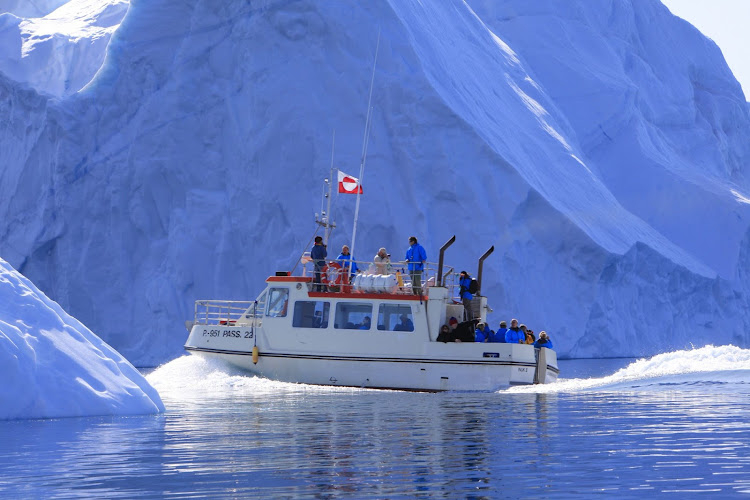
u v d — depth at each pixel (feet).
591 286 621.72
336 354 303.89
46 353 184.75
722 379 264.11
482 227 604.08
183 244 638.94
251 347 318.86
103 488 108.88
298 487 108.27
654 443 141.79
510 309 588.09
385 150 621.31
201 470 120.67
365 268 600.80
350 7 655.35
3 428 164.66
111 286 653.30
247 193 639.76
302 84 642.22
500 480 111.75
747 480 109.40
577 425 168.66
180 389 294.87
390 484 109.70
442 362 291.58
